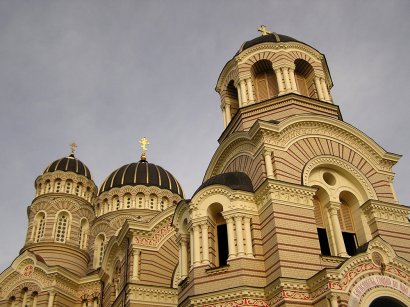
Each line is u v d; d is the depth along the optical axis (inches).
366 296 863.7
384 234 1096.2
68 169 2329.0
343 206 1171.9
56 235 2117.4
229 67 1499.8
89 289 1829.5
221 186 1093.1
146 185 2176.4
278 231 990.4
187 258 1109.1
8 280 1800.0
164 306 1355.8
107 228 2081.7
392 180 1222.3
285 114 1278.3
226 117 1482.5
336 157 1182.3
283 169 1097.4
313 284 904.9
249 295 943.7
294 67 1409.9
